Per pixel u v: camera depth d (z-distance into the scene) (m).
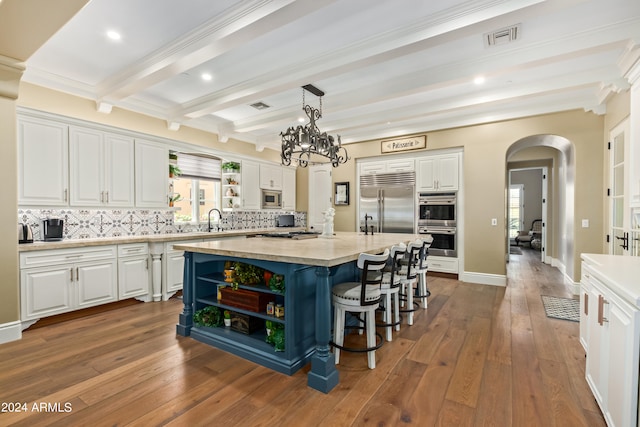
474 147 5.00
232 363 2.30
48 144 3.27
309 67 3.08
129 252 3.73
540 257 7.83
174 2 2.22
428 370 2.20
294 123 5.35
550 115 4.42
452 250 5.23
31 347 2.56
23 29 2.15
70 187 3.43
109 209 3.89
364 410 1.75
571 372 2.15
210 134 5.39
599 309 1.72
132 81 3.23
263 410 1.75
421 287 3.63
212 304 2.69
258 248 2.54
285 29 2.56
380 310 3.56
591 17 2.42
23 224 3.13
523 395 1.89
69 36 2.65
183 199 5.04
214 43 2.47
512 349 2.53
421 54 3.01
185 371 2.18
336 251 2.33
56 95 3.49
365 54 2.73
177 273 4.18
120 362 2.30
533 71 3.40
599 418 1.67
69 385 1.99
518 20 2.19
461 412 1.73
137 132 4.06
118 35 2.64
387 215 5.92
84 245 3.29
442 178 5.36
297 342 2.24
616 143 3.68
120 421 1.64
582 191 4.21
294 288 2.21
